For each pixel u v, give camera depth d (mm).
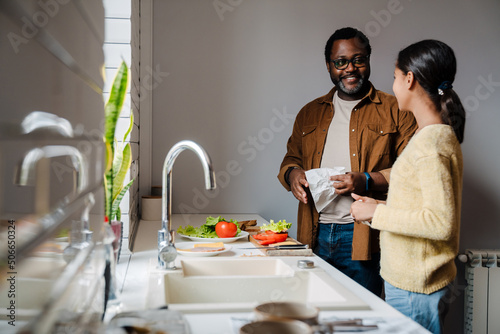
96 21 632
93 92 613
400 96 1583
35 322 323
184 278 1238
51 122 364
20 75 282
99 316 708
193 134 3039
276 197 3115
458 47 3174
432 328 1415
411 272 1411
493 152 3223
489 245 3240
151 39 2883
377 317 933
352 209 1606
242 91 3062
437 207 1326
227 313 951
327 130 2508
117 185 1427
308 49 3092
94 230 635
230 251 1711
